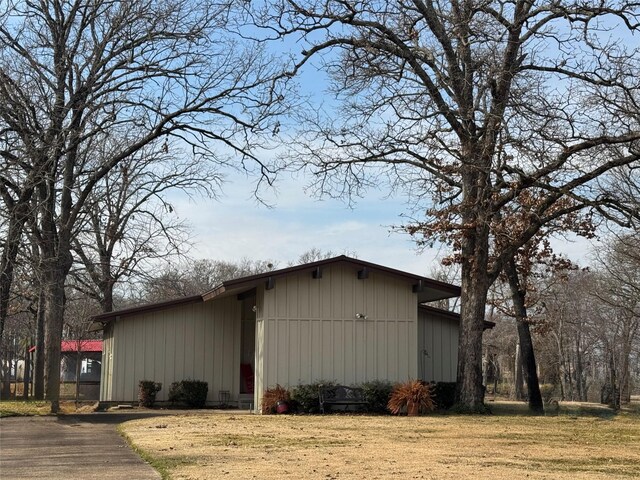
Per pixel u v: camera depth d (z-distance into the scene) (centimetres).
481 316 2289
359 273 2280
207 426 1731
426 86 2180
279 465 1080
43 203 2280
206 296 2442
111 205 3981
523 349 2586
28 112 2319
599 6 1981
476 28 2103
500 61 2108
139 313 2709
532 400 2517
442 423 1873
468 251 2322
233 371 2764
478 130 2120
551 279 4447
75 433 1639
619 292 3831
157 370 2706
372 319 2284
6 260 2225
